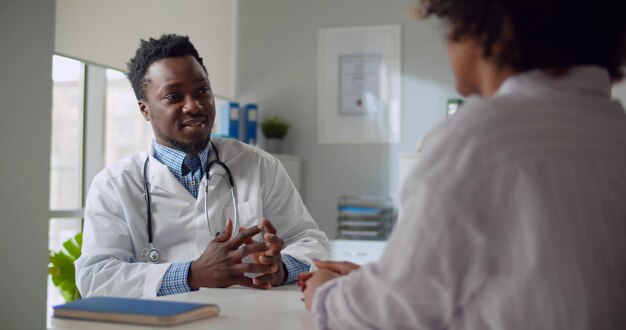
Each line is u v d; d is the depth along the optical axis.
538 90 0.75
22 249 2.56
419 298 0.73
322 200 4.39
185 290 1.67
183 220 1.96
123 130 4.77
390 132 4.29
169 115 1.93
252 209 2.00
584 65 0.77
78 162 3.83
